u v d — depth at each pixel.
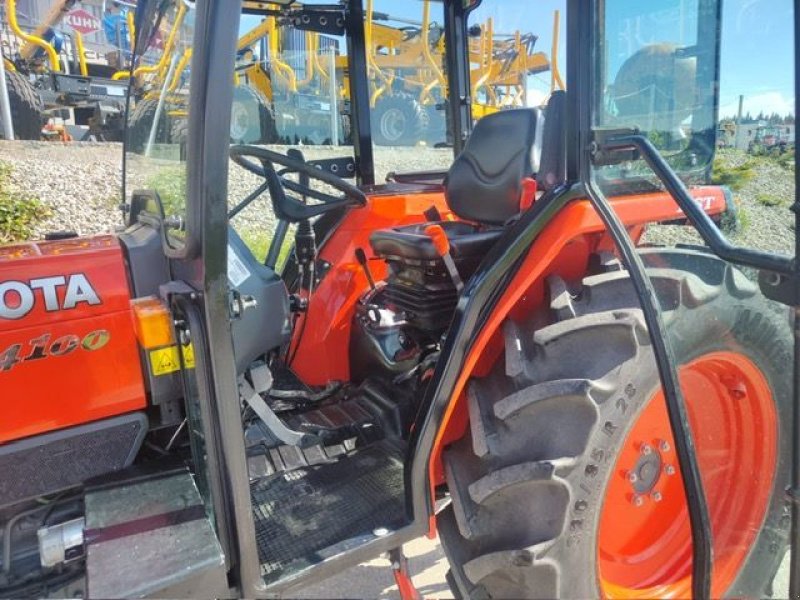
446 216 2.66
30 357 1.30
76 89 6.50
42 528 1.28
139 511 1.26
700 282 1.46
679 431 1.20
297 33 3.19
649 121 1.36
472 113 2.90
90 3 6.62
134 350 1.39
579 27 1.30
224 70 1.13
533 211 1.43
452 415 1.57
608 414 1.38
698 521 1.22
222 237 1.17
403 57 3.15
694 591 1.27
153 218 1.58
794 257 1.15
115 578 1.10
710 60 1.31
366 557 1.39
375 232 2.14
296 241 2.26
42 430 1.33
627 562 1.64
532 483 1.35
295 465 1.76
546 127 1.81
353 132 2.79
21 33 6.38
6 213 4.86
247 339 1.61
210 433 1.23
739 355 1.57
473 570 1.42
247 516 1.24
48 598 1.25
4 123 6.07
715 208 1.33
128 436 1.41
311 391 2.17
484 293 1.42
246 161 2.17
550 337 1.42
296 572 1.30
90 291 1.35
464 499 1.46
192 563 1.14
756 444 1.68
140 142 1.87
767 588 1.71
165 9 1.63
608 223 1.29
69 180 5.56
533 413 1.41
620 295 1.48
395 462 1.77
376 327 2.15
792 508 1.30
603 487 1.40
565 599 1.39
